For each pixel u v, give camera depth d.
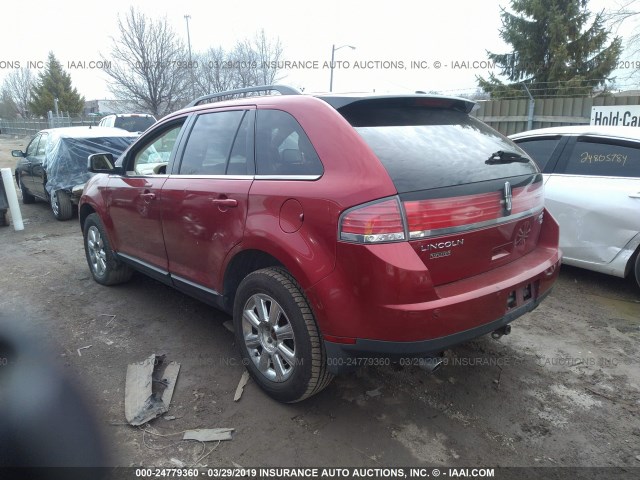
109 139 9.45
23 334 3.99
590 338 3.99
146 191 4.02
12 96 63.53
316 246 2.60
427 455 2.63
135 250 4.41
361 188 2.46
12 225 8.66
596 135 4.99
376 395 3.18
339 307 2.53
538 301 3.07
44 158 9.61
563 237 5.08
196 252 3.54
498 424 2.90
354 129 2.67
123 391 3.20
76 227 8.47
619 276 4.79
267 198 2.89
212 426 2.86
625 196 4.61
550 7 16.66
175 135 4.04
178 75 22.62
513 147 3.33
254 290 3.03
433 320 2.43
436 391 3.23
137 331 4.10
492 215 2.77
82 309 4.57
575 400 3.14
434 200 2.50
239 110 3.39
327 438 2.76
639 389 3.27
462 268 2.67
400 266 2.37
